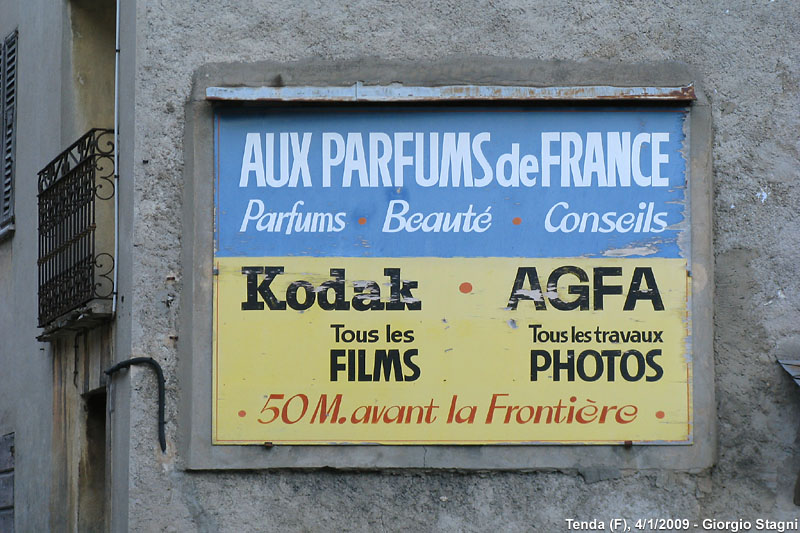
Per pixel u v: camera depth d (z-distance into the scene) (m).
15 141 13.76
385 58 9.66
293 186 9.52
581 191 9.52
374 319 9.37
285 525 9.27
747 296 9.55
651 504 9.28
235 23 9.73
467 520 9.27
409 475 9.33
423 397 9.31
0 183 14.10
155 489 9.31
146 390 9.42
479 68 9.66
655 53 9.72
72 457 11.62
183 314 9.45
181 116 9.64
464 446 9.29
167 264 9.51
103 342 10.62
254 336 9.37
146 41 9.73
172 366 9.44
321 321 9.38
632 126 9.59
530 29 9.72
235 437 9.29
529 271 9.43
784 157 9.68
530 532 9.27
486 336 9.36
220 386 9.33
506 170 9.53
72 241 10.86
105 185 10.84
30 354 13.05
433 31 9.70
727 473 9.38
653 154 9.57
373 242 9.45
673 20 9.77
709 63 9.73
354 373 9.34
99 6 12.45
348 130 9.56
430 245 9.45
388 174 9.52
